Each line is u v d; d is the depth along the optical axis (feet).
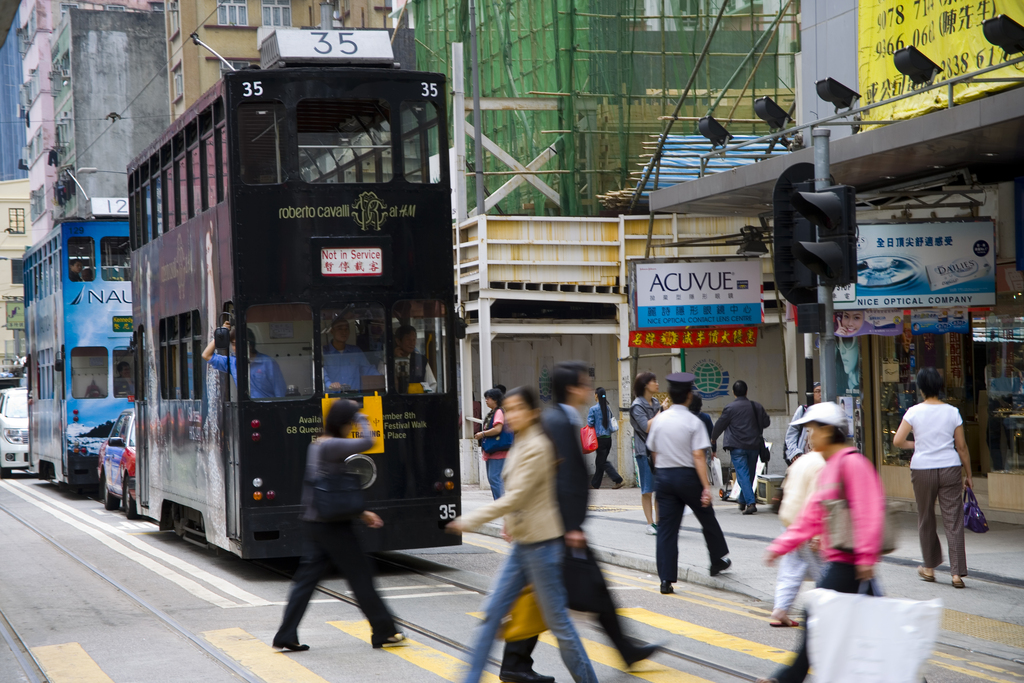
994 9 47.19
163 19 242.58
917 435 39.22
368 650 31.24
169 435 56.65
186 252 51.85
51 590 44.39
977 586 38.52
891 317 54.49
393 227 45.21
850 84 61.26
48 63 287.89
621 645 25.82
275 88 44.42
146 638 34.06
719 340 79.77
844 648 21.45
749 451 61.87
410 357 45.16
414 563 49.24
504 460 58.34
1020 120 40.45
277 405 43.55
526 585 25.38
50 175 284.00
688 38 98.53
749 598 38.37
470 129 93.71
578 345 91.81
